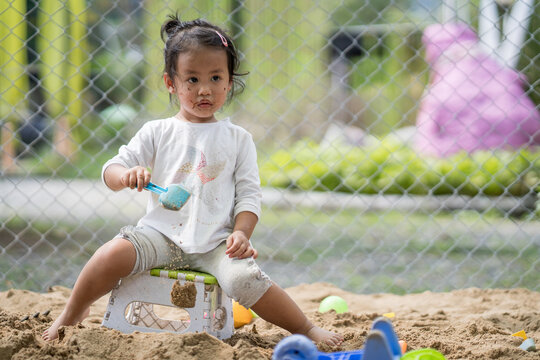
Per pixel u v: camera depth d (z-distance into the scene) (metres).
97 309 4.75
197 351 2.97
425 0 12.35
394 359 2.51
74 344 3.03
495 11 9.81
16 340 3.03
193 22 3.82
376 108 15.27
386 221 9.95
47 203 10.31
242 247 3.39
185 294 3.40
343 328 4.08
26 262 6.91
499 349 3.37
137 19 12.87
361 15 15.20
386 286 6.60
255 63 13.71
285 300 3.47
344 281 6.66
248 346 3.12
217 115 11.22
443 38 11.45
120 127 13.10
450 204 10.26
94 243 8.11
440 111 11.55
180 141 3.67
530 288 6.39
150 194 3.64
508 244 8.16
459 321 4.42
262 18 13.67
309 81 14.70
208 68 3.62
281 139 14.03
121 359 2.94
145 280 3.48
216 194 3.59
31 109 12.12
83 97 13.27
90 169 12.52
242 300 3.39
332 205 10.75
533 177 9.31
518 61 10.12
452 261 7.63
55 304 4.63
